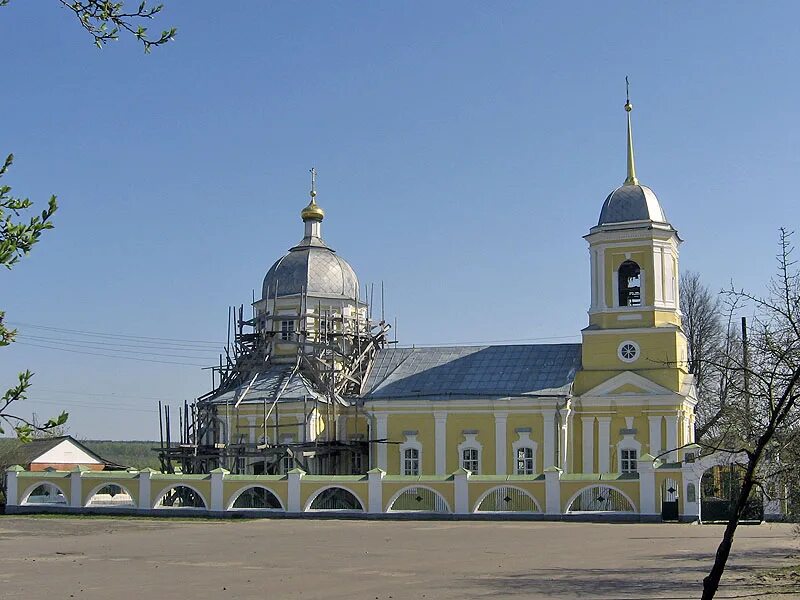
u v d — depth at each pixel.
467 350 63.75
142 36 9.49
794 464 19.72
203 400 63.44
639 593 22.14
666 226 58.66
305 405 59.34
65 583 25.20
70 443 80.38
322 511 52.06
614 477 49.16
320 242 70.75
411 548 34.28
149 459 115.50
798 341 18.86
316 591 23.11
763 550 32.03
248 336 66.12
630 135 60.78
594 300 59.09
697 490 47.81
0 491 63.97
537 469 57.12
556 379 59.22
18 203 8.65
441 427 58.81
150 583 25.02
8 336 8.78
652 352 57.41
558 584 23.89
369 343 66.69
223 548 34.88
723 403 20.14
